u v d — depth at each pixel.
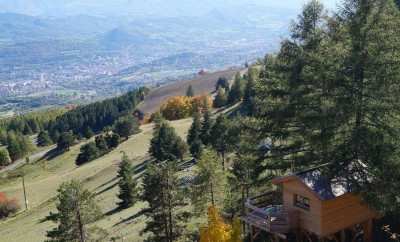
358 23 24.73
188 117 150.75
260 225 27.61
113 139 125.94
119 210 66.88
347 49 24.86
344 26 26.20
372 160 24.33
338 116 24.25
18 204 94.44
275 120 31.19
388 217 29.81
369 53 24.02
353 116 25.20
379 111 24.30
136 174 88.50
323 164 27.94
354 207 26.48
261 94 32.88
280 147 32.91
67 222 37.62
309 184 25.69
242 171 37.69
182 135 113.06
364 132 23.83
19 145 159.00
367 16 24.77
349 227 27.48
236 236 26.55
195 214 39.50
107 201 74.69
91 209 38.66
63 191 38.00
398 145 23.50
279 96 31.64
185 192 39.09
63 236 37.78
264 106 32.16
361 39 24.45
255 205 31.61
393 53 23.80
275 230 26.86
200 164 39.50
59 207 37.75
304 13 32.03
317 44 30.53
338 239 29.39
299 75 29.42
